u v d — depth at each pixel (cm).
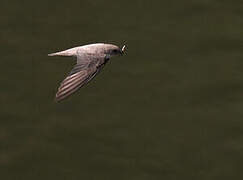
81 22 3472
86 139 2738
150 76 3072
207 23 3441
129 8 3566
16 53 3228
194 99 2953
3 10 3553
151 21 3466
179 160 2661
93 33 3391
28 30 3406
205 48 3269
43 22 3469
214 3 3575
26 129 2773
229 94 2972
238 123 2820
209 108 2909
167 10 3538
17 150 2680
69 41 3331
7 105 2891
